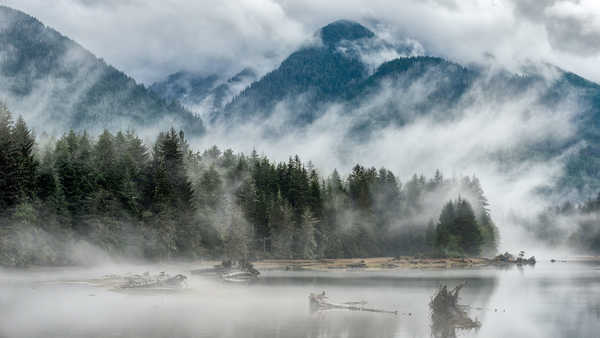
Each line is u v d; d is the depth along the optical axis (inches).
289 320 1569.9
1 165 3376.0
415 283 2790.4
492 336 1355.8
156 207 4291.3
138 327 1440.7
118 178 4224.9
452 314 1520.7
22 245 3287.4
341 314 1681.8
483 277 3270.2
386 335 1363.2
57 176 3838.6
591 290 2438.5
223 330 1405.0
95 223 3838.6
